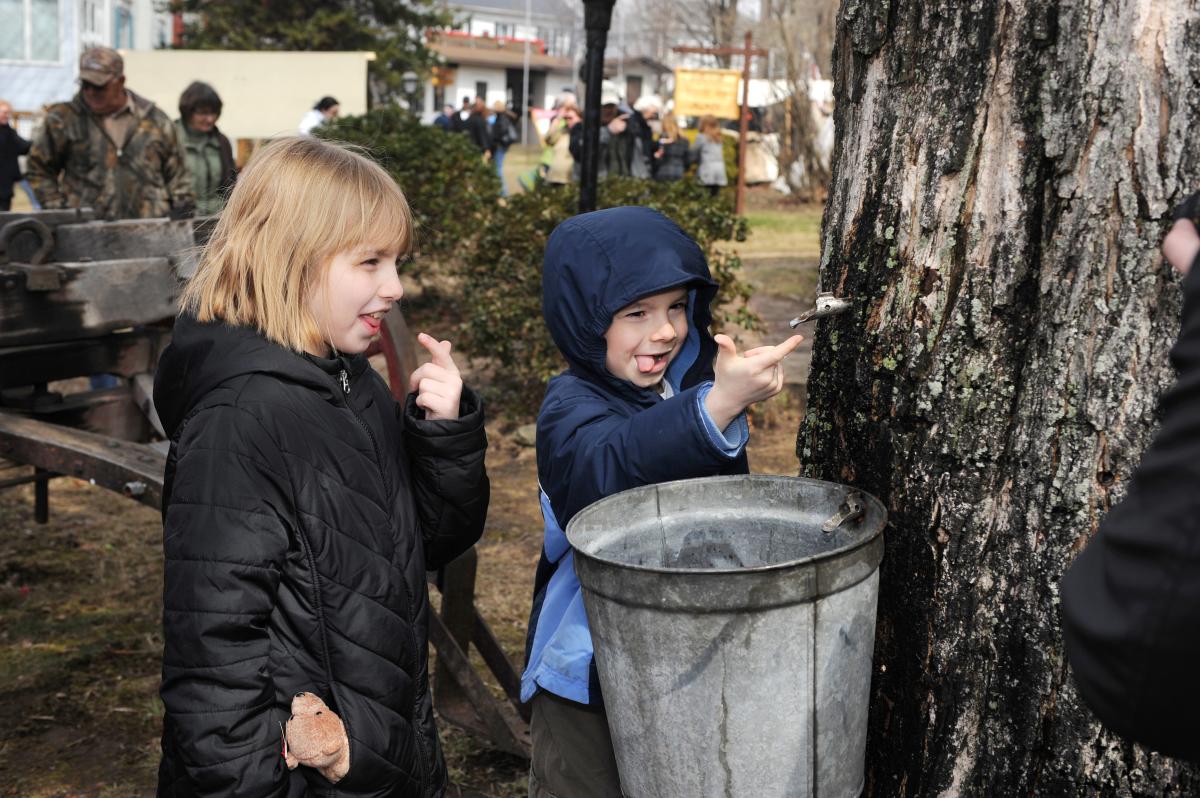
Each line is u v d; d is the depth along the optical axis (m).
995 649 1.57
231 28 24.70
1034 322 1.54
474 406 1.87
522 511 5.20
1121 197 1.44
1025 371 1.54
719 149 16.80
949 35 1.59
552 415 1.86
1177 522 0.92
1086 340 1.48
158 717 3.35
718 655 1.38
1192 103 1.39
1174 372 1.42
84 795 2.94
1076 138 1.47
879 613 1.70
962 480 1.59
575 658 1.81
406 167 7.82
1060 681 1.51
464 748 3.13
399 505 1.77
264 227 1.65
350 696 1.61
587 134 5.44
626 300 1.83
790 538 1.66
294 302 1.65
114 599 4.23
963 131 1.58
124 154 5.82
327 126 9.06
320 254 1.65
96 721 3.32
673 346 1.92
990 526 1.57
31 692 3.48
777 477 1.66
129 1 31.97
